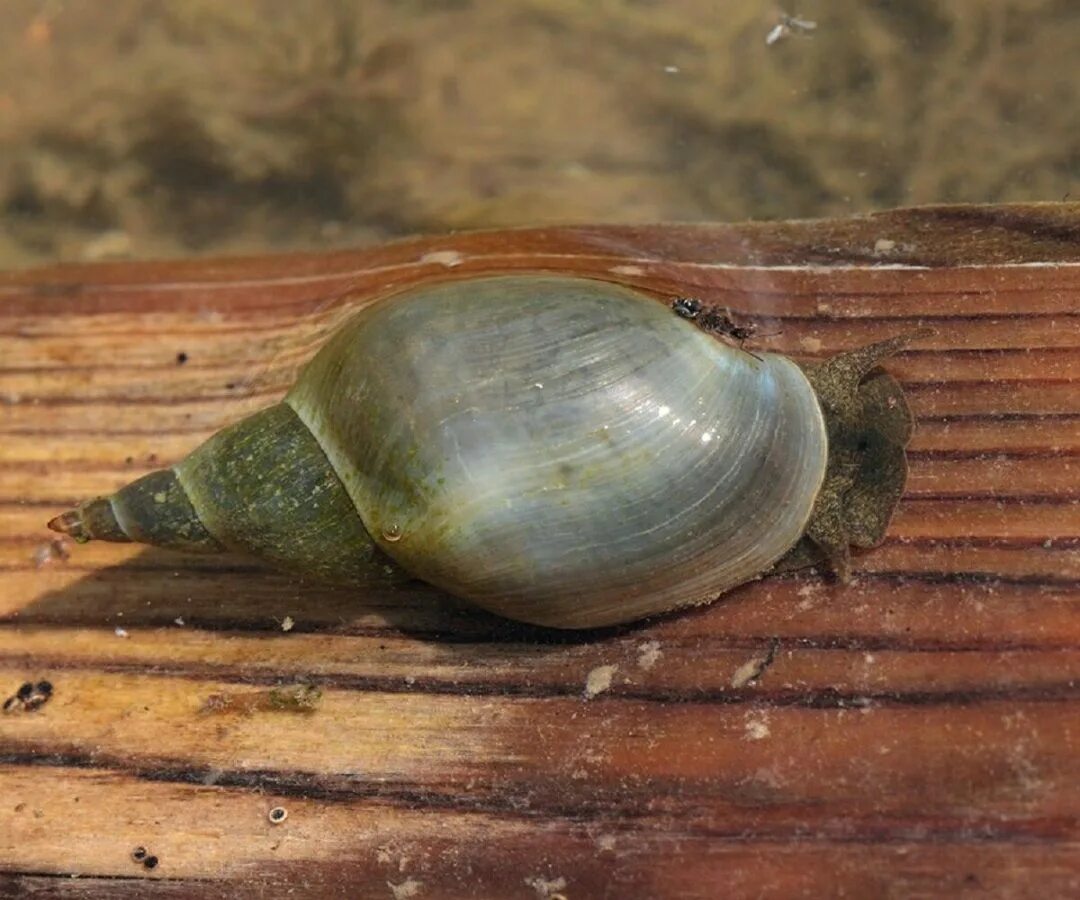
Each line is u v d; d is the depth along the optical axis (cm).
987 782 16
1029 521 16
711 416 16
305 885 16
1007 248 17
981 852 15
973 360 17
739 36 20
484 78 20
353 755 16
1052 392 17
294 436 16
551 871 16
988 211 18
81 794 16
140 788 16
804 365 17
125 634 17
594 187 20
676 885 16
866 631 16
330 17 20
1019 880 15
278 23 20
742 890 16
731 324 17
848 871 16
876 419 17
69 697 17
